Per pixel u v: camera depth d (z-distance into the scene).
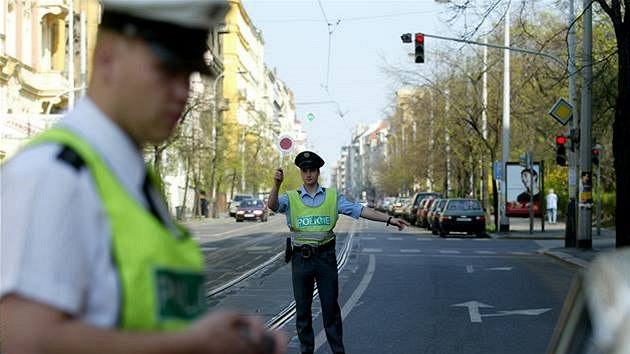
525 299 17.05
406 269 23.95
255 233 46.00
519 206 48.59
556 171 61.81
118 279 2.21
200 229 51.75
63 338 2.05
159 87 2.41
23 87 47.56
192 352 2.14
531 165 41.47
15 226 2.09
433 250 31.98
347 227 55.28
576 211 30.86
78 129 2.33
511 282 20.38
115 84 2.39
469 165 54.03
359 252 30.88
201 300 2.51
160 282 2.28
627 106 22.69
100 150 2.32
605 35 34.34
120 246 2.22
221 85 72.81
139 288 2.22
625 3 21.33
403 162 76.38
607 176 49.69
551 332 12.95
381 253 30.38
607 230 45.31
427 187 84.62
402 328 13.37
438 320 14.22
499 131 49.84
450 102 49.22
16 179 2.13
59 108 52.12
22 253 2.06
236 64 110.38
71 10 41.38
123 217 2.24
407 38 30.11
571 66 29.00
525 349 11.55
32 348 2.04
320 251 9.45
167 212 2.57
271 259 27.20
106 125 2.37
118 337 2.09
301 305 9.58
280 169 9.61
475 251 31.48
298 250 9.49
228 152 76.69
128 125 2.42
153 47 2.37
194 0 2.36
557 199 62.47
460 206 42.31
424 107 56.69
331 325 9.49
